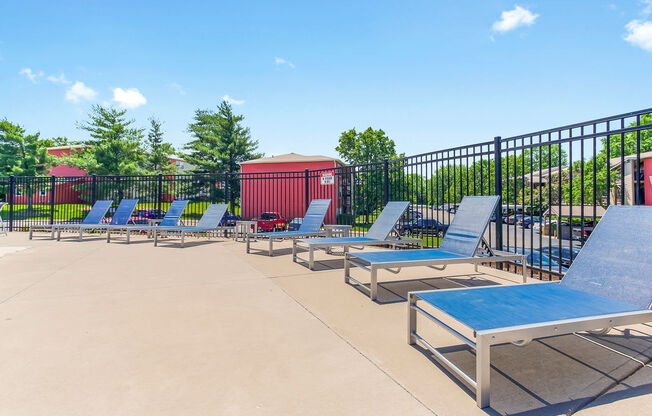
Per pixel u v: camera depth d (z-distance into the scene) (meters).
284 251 7.72
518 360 2.26
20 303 3.63
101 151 31.72
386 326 2.92
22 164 30.66
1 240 9.90
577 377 2.03
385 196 8.38
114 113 34.81
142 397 1.83
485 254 4.46
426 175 6.94
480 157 5.69
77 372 2.12
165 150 39.34
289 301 3.70
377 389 1.91
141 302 3.67
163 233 10.83
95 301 3.71
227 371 2.13
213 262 6.20
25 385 1.96
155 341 2.62
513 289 2.58
